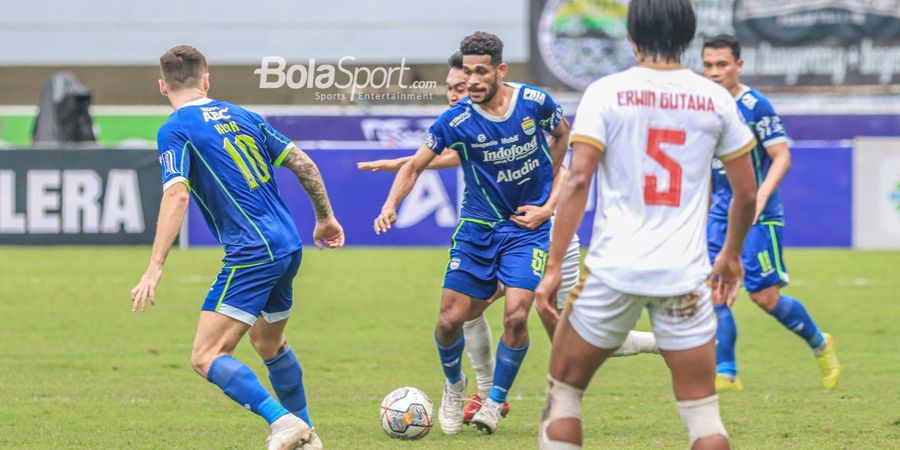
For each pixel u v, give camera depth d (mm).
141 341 32156
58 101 63219
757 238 24844
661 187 13633
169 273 47625
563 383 14242
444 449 19266
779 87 72000
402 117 64875
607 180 13844
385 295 42000
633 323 13930
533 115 20641
